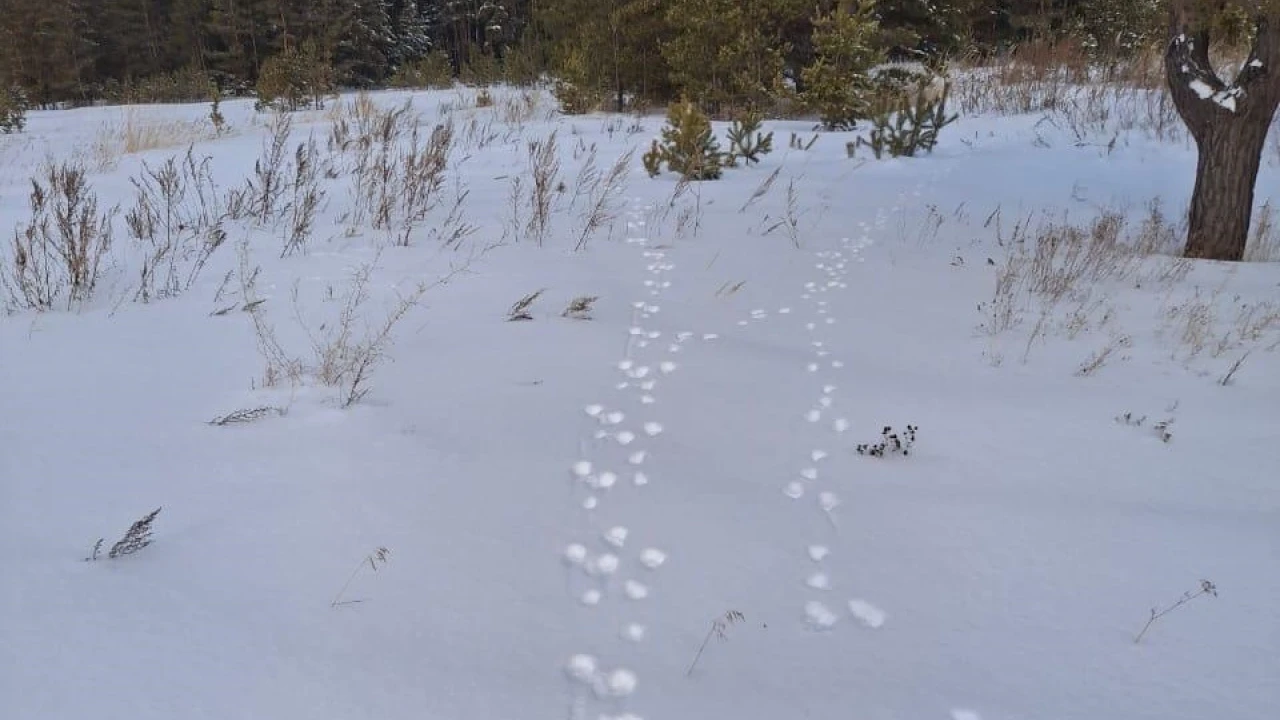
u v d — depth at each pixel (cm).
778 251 592
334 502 235
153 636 174
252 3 3175
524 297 456
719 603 200
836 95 1132
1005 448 292
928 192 786
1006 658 182
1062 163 871
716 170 848
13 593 183
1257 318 451
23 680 158
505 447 278
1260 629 193
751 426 306
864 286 514
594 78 1475
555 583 204
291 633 179
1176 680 176
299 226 569
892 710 165
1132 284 523
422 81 2372
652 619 193
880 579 211
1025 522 239
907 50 1496
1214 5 564
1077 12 1662
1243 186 585
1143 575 214
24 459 251
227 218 630
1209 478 270
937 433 304
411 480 250
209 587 193
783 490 258
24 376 322
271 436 275
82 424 279
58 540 208
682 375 355
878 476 269
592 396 326
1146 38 1352
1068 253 568
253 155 979
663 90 1497
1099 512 246
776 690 170
